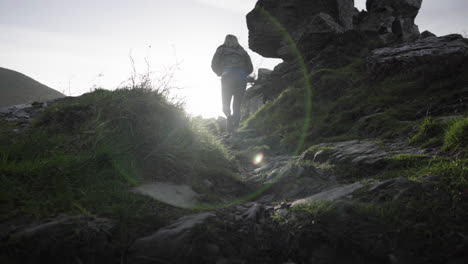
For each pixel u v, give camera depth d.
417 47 6.24
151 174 2.64
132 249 1.58
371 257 1.58
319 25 10.46
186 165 2.94
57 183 2.03
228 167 3.54
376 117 4.41
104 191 2.05
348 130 4.73
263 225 2.04
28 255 1.44
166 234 1.65
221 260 1.66
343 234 1.70
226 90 6.12
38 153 2.39
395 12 12.36
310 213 1.91
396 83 5.61
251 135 6.66
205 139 3.78
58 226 1.56
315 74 7.91
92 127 2.84
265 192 2.82
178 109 3.64
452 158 2.36
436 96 4.57
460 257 1.45
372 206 1.85
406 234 1.61
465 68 5.02
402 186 1.99
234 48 6.21
